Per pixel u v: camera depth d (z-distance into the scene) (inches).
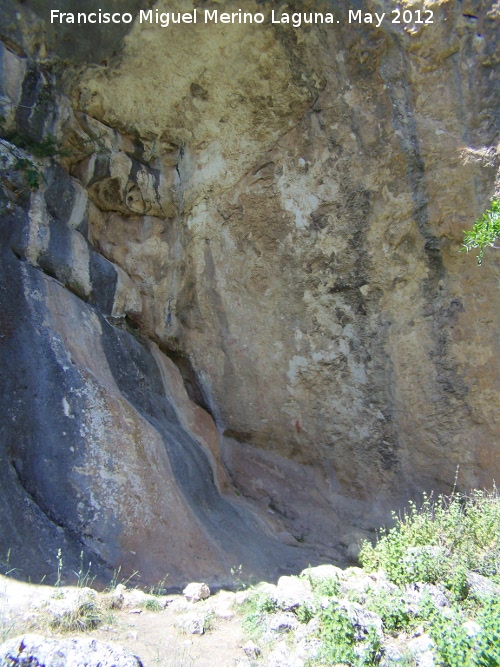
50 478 145.3
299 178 207.5
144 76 201.0
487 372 195.8
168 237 223.8
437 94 181.5
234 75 200.5
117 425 162.4
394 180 193.6
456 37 174.9
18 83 185.3
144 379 199.3
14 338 157.4
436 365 203.3
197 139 212.7
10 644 96.3
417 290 202.5
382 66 184.7
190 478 183.0
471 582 135.5
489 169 179.0
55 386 156.1
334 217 205.6
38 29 186.1
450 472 205.2
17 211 175.0
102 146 205.3
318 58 192.9
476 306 194.1
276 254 216.7
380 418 215.3
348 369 217.6
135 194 216.4
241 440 233.6
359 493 221.5
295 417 227.1
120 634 115.0
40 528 137.4
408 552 142.9
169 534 157.8
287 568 178.7
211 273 223.1
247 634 118.9
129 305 209.6
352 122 195.2
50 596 120.6
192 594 138.0
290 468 230.4
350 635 111.9
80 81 197.8
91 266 195.0
